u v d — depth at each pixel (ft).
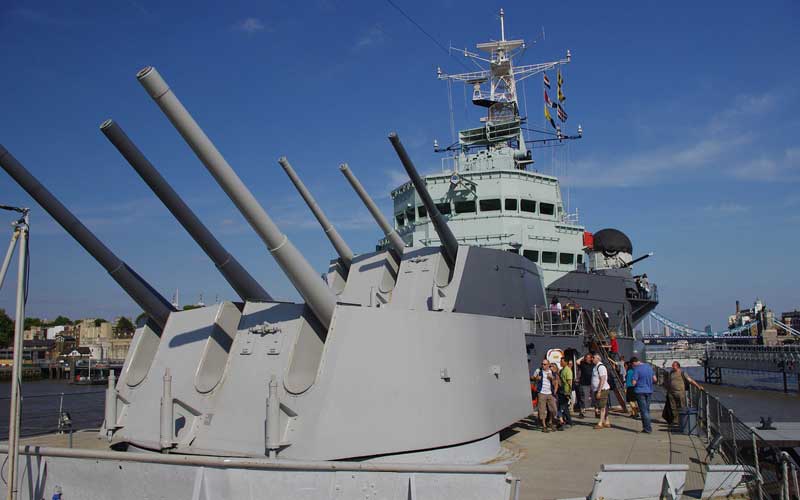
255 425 23.03
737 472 23.30
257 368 24.48
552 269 61.16
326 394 22.48
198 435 24.13
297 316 25.04
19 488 21.52
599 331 52.54
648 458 29.43
